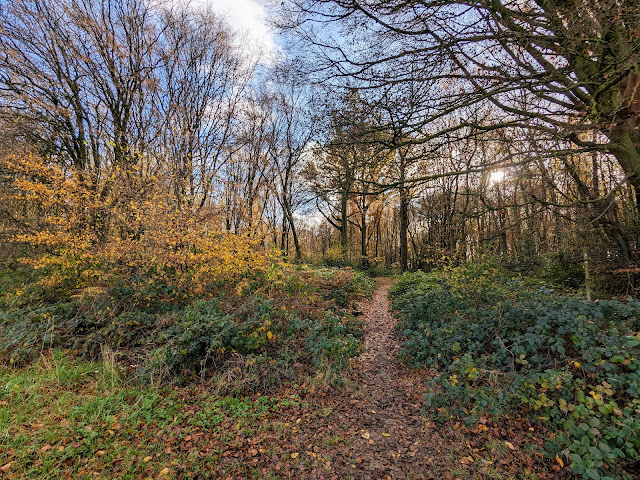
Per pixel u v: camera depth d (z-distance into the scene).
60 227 7.29
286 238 23.14
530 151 5.23
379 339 7.03
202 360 4.91
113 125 9.89
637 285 6.30
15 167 7.29
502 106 5.62
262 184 16.95
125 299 6.67
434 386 4.07
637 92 5.14
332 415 4.04
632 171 5.52
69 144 10.91
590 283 7.04
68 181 7.10
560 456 2.92
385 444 3.47
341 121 5.75
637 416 2.83
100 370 4.80
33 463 2.96
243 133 15.29
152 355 4.89
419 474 3.00
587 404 3.05
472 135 5.94
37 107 9.37
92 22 9.10
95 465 3.00
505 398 3.61
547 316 4.15
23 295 7.32
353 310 9.42
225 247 7.20
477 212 6.86
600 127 4.77
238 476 2.97
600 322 3.94
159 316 6.20
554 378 3.27
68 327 5.92
